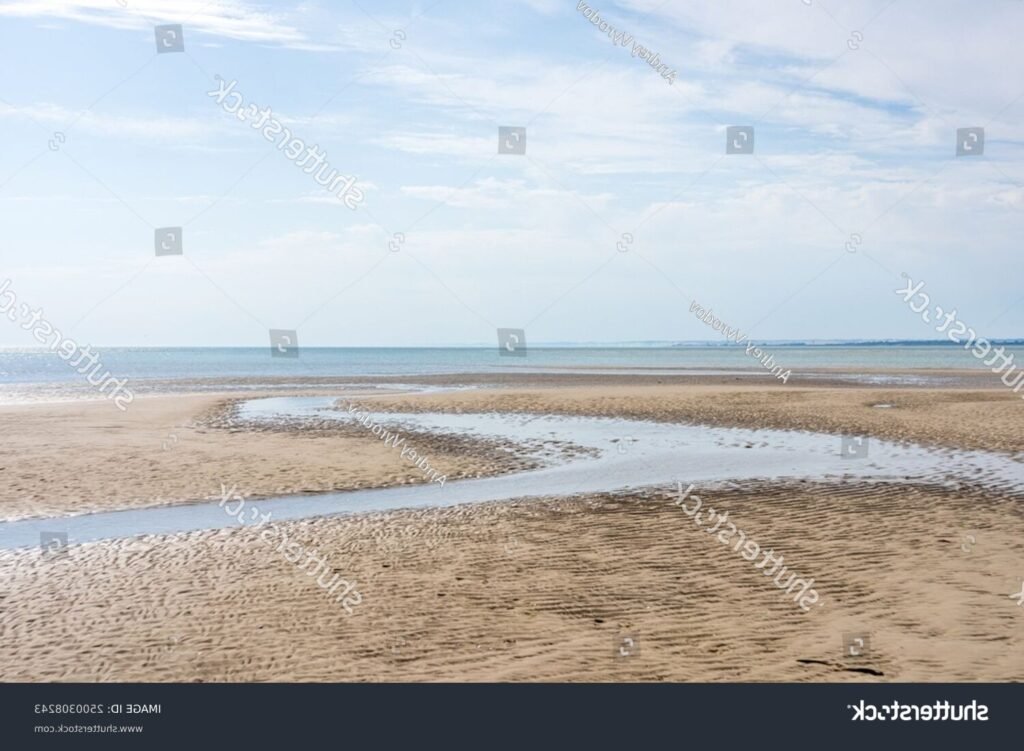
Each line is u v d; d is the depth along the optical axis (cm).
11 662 944
